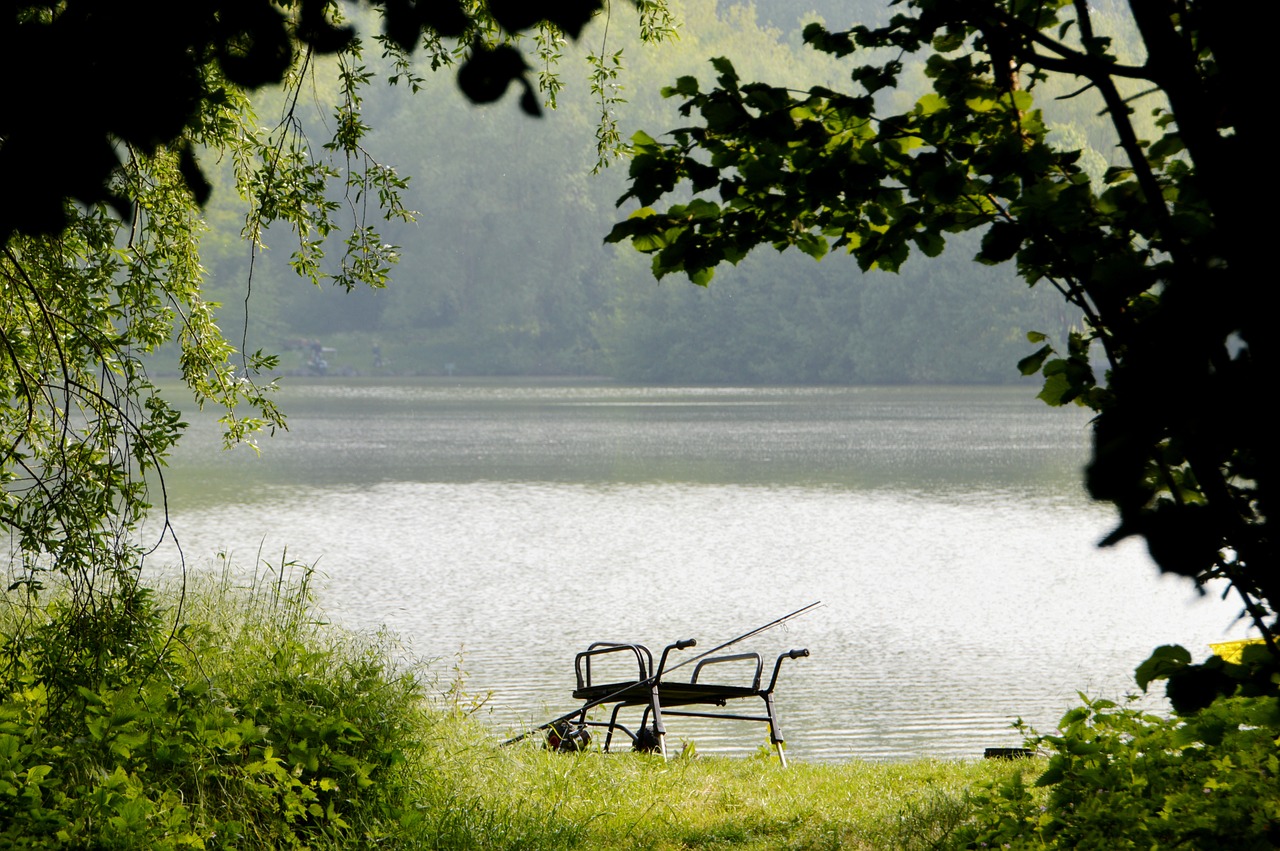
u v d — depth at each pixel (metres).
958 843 12.79
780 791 16.58
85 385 16.95
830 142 9.20
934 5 8.10
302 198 17.88
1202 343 4.77
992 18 7.34
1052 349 7.77
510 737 20.70
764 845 13.86
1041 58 6.66
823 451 96.81
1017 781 12.93
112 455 16.31
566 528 56.66
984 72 9.16
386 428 122.81
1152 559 5.21
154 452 16.53
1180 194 6.78
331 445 103.44
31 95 5.41
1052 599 40.03
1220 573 5.83
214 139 16.39
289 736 13.58
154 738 12.67
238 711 14.30
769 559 48.16
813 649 32.62
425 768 14.96
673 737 23.59
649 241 9.20
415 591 40.81
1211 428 4.85
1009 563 47.19
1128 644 33.09
